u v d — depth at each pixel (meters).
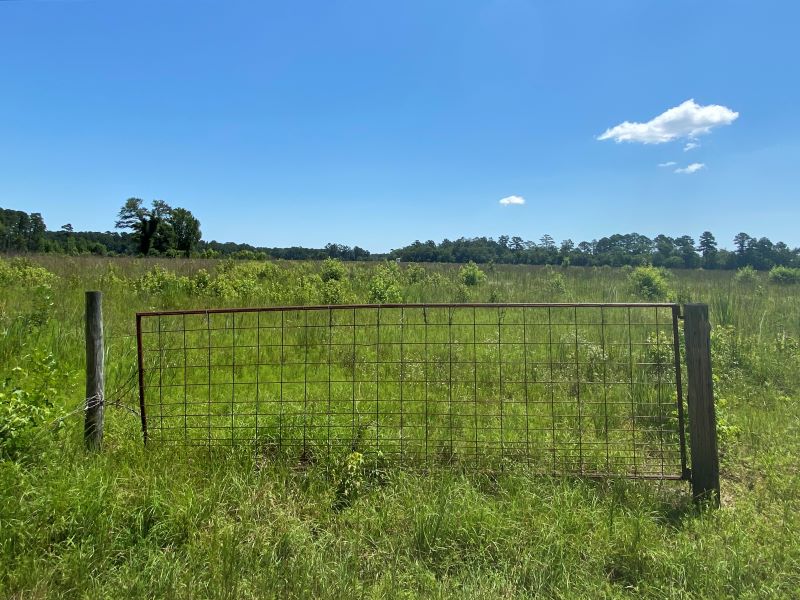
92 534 2.85
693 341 3.52
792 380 6.55
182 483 3.36
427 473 3.65
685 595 2.55
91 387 3.91
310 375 6.32
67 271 17.58
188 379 6.08
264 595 2.50
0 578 2.54
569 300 15.42
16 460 3.40
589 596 2.57
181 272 19.41
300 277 17.14
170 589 2.52
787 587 2.63
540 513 3.16
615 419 4.98
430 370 6.48
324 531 3.05
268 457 3.91
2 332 6.74
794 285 23.39
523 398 5.58
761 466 4.12
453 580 2.68
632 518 3.10
